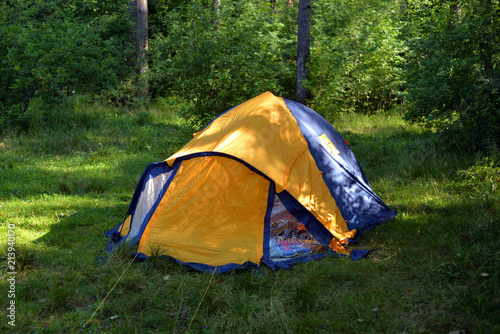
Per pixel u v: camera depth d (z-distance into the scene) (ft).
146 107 47.88
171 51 35.12
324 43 41.52
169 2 54.65
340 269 13.67
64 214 19.84
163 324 11.09
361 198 18.07
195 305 11.94
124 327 10.87
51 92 37.19
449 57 24.63
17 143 32.32
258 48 33.37
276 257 14.99
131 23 47.83
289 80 47.37
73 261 14.74
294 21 51.11
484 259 12.48
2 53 36.01
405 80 30.96
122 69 47.09
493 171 19.51
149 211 16.19
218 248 14.85
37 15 43.86
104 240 16.99
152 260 14.42
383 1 47.11
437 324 10.38
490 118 23.11
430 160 24.35
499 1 23.32
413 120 28.73
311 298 12.00
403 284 12.55
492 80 22.67
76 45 38.63
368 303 11.62
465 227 15.69
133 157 30.32
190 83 32.50
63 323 11.07
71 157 30.37
